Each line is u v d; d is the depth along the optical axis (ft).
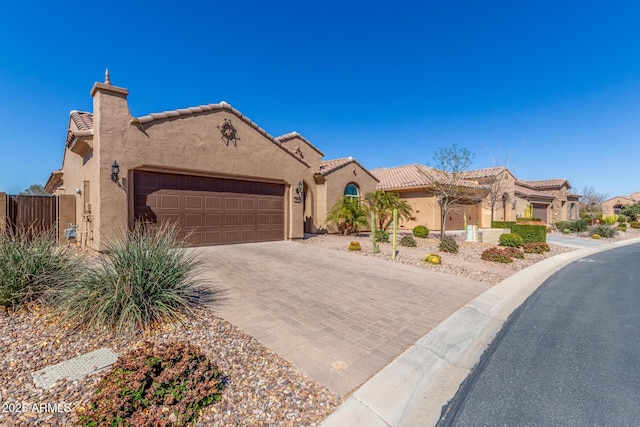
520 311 21.94
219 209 40.50
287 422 9.54
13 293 16.16
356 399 10.89
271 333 15.93
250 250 38.63
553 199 119.14
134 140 32.24
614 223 111.86
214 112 38.68
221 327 16.17
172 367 10.31
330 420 9.76
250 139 42.52
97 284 15.56
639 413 10.66
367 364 13.32
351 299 22.20
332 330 16.71
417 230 64.59
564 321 19.89
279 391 11.03
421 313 20.04
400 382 12.19
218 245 40.34
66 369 11.59
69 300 15.07
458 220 84.43
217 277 26.13
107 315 14.83
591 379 12.89
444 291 25.45
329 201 63.52
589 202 134.31
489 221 90.38
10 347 12.91
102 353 12.85
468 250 48.29
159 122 34.01
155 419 8.68
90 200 33.22
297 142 70.59
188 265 18.88
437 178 64.80
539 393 11.91
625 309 22.30
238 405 10.14
